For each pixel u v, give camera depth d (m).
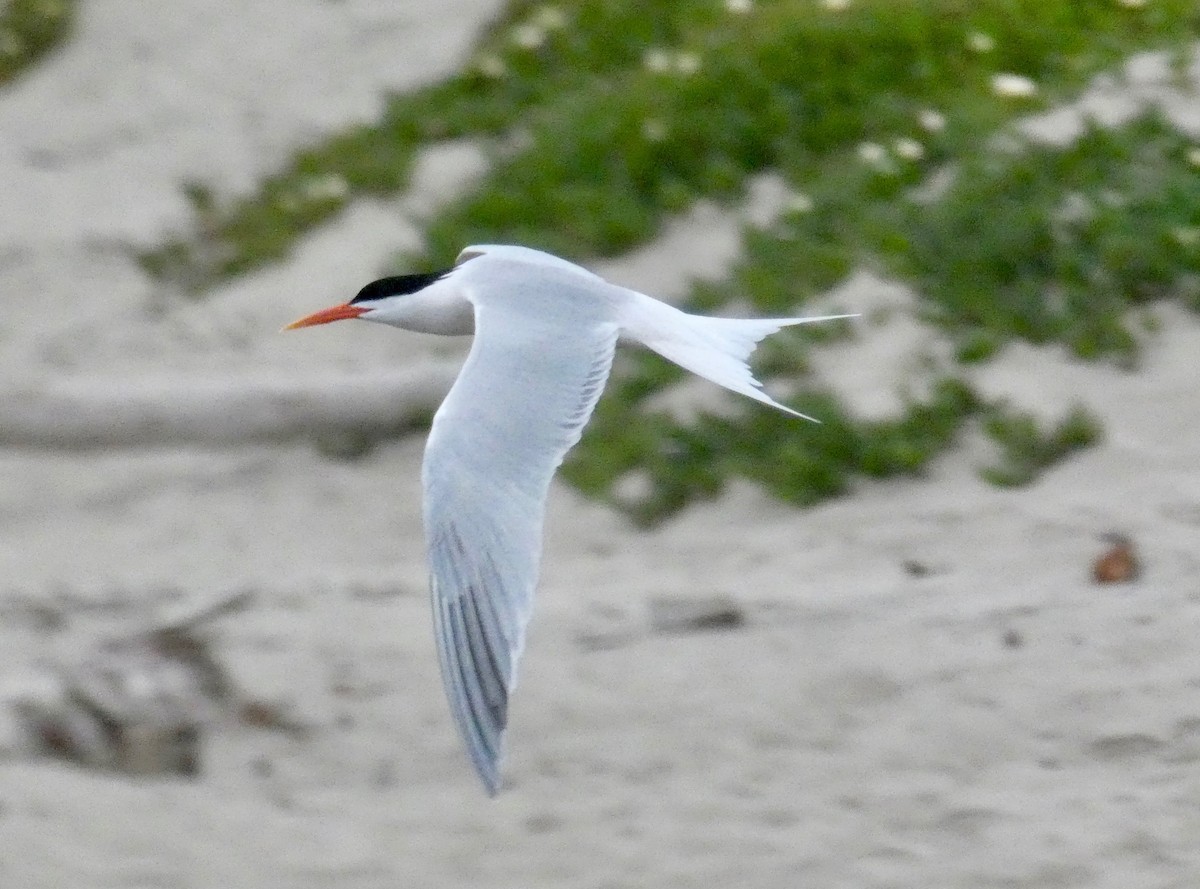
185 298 16.83
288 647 11.07
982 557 11.31
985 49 15.28
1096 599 10.41
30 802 9.30
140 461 14.38
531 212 15.56
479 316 7.58
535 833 9.09
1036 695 9.59
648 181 15.45
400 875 8.80
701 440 12.96
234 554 13.20
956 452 12.35
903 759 9.31
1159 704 9.37
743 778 9.34
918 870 8.55
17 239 18.08
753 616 10.86
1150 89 14.49
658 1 18.03
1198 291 12.79
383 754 9.97
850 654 10.20
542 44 18.11
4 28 21.38
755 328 7.97
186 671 10.63
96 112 19.94
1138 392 12.35
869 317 13.39
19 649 11.35
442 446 6.95
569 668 10.44
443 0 19.78
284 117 18.98
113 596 12.34
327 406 14.17
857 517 12.05
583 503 12.95
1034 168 13.92
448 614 6.69
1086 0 15.68
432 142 17.58
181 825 9.23
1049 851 8.56
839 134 15.07
